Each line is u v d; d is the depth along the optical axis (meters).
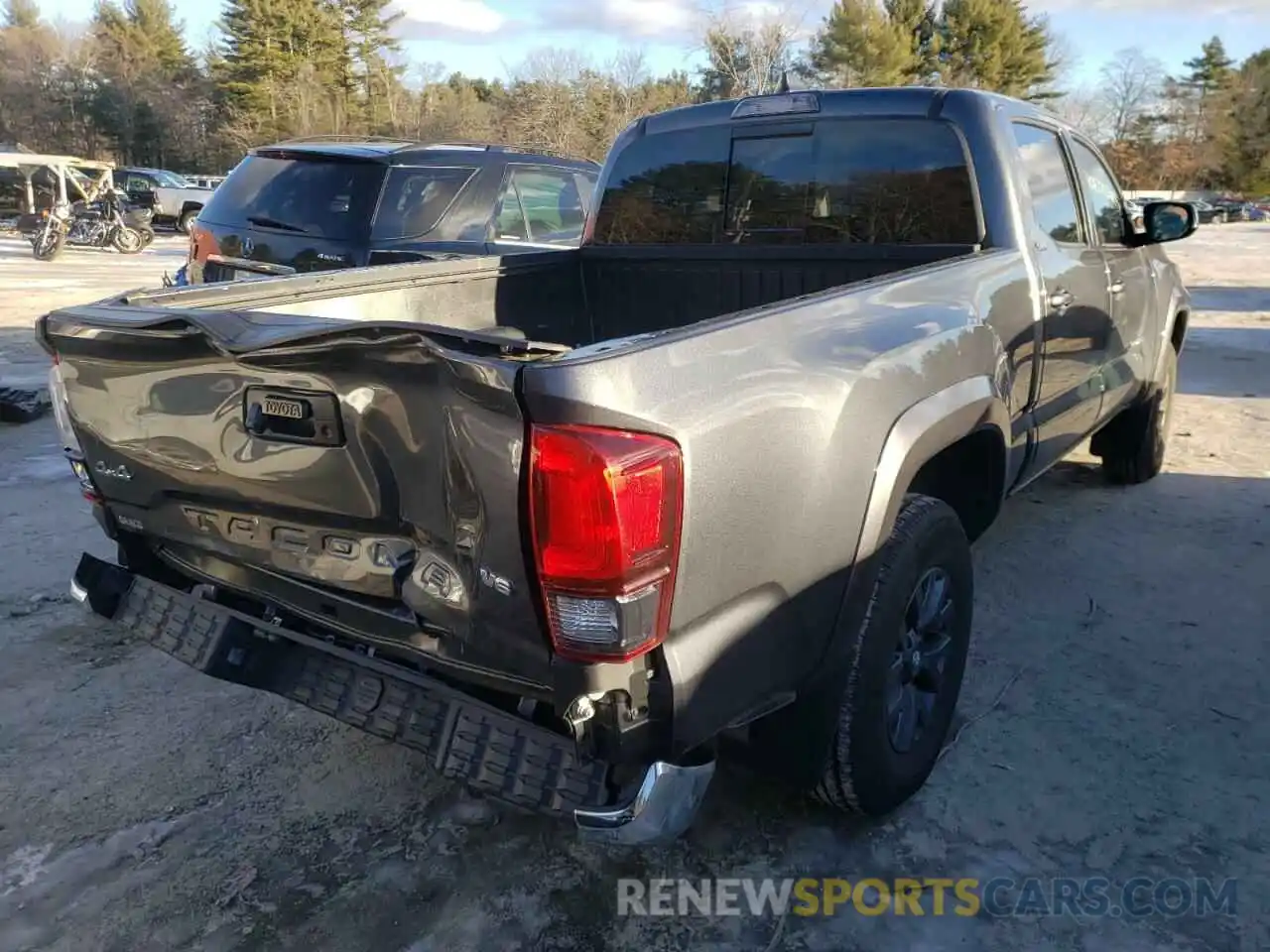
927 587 2.96
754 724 2.57
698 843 2.92
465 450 2.04
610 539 1.92
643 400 1.99
